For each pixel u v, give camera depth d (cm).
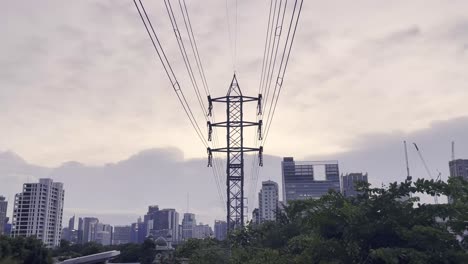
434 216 1666
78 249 13588
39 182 14325
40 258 8162
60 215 15488
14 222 14075
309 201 1939
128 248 12000
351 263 1625
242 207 5769
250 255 2986
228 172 5831
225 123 5503
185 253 5603
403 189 1694
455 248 1580
